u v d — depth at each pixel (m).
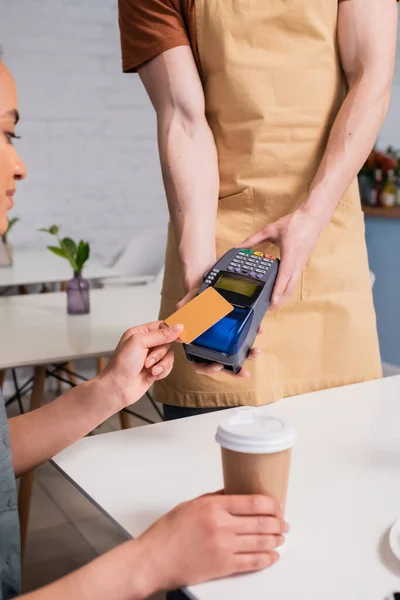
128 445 1.02
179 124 1.35
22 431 0.98
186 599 0.74
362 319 1.44
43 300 2.58
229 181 1.39
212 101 1.37
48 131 3.58
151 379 1.02
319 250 1.38
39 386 2.19
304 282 1.37
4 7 3.40
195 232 1.31
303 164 1.37
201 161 1.34
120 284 3.30
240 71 1.33
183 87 1.33
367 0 1.33
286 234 1.22
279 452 0.74
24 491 1.93
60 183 3.65
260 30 1.33
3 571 0.84
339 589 0.67
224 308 1.02
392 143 4.13
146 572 0.68
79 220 3.72
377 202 3.66
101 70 3.63
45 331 2.10
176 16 1.34
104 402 0.99
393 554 0.72
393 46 1.36
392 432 1.05
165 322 1.02
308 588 0.67
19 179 0.88
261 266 1.11
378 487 0.88
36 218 3.64
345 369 1.43
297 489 0.87
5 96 0.84
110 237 3.80
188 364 1.36
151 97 1.39
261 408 1.16
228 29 1.32
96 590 0.67
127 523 0.80
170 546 0.69
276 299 1.12
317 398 1.21
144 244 3.53
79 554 2.09
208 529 0.69
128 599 0.68
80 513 2.35
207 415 1.14
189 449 1.01
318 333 1.41
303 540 0.75
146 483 0.90
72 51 3.55
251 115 1.34
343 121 1.32
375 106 1.33
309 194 1.29
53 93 3.55
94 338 2.01
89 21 3.56
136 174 3.80
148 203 3.86
